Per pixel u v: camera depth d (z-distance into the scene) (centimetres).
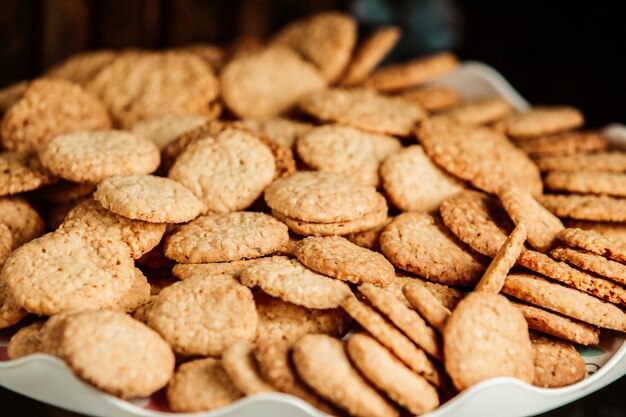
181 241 50
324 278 47
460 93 70
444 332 44
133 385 42
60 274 47
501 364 44
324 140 57
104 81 64
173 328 46
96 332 43
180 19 75
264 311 48
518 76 81
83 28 73
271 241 50
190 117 59
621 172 59
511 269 51
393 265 51
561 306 47
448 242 52
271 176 54
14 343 46
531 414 45
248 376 43
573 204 55
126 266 48
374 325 44
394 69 67
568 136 62
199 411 43
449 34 77
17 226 53
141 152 53
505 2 80
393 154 57
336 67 66
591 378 46
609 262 48
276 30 79
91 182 52
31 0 71
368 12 75
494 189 55
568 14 78
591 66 78
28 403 46
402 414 44
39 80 59
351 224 51
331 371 42
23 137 58
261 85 63
